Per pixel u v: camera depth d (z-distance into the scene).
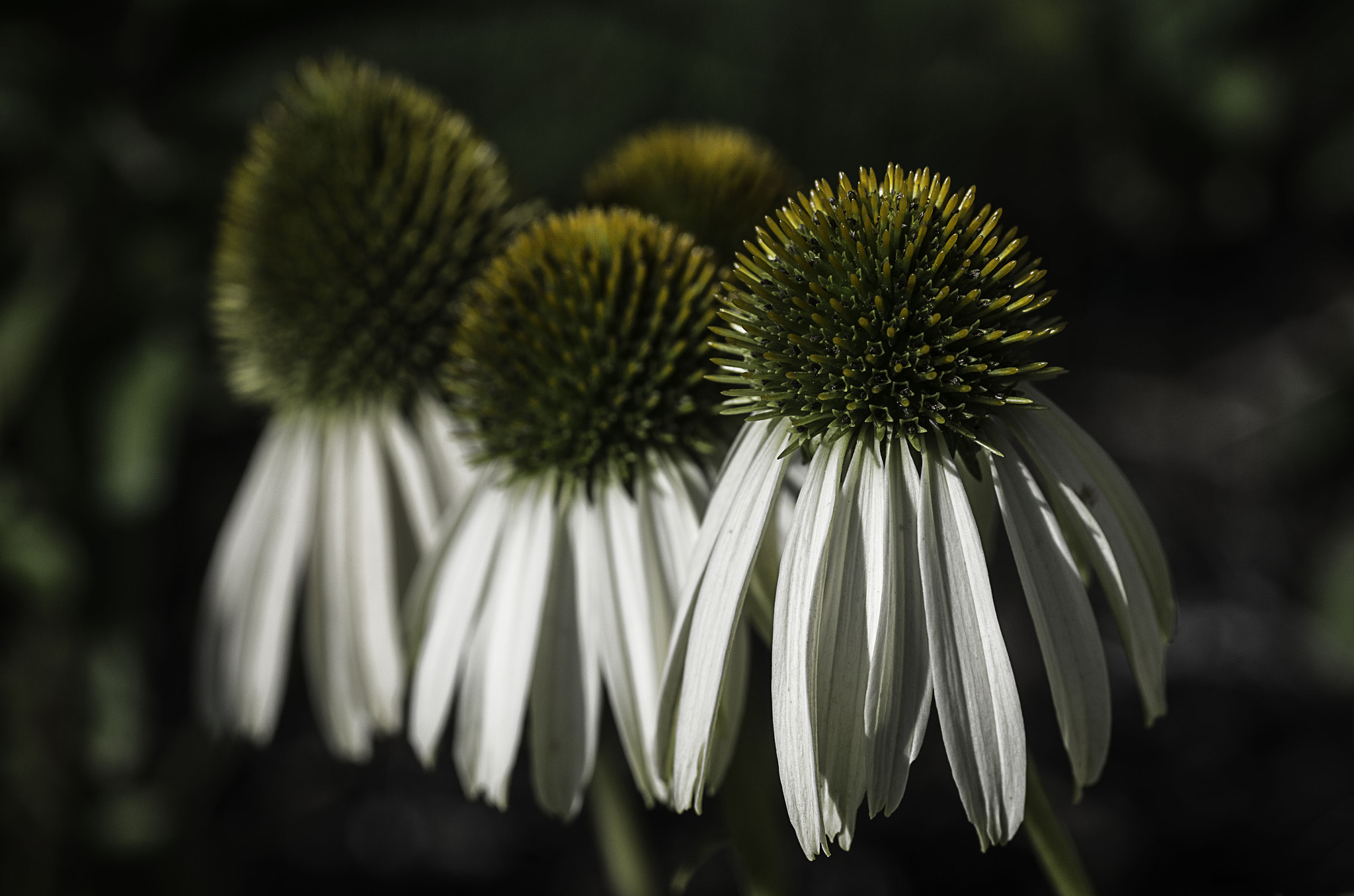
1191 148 0.89
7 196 0.59
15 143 0.57
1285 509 0.75
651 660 0.38
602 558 0.39
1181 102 0.87
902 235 0.36
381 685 0.43
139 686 0.54
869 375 0.36
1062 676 0.35
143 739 0.57
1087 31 0.86
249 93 0.71
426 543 0.43
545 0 0.69
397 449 0.43
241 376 0.46
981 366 0.35
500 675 0.39
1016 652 0.67
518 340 0.39
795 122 0.87
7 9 0.57
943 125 0.89
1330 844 0.56
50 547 0.53
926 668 0.35
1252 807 0.59
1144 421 0.82
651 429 0.38
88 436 0.54
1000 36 0.88
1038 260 0.36
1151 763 0.62
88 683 0.54
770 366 0.36
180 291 0.59
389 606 0.43
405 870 0.63
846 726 0.35
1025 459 0.37
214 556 0.74
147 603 0.63
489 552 0.40
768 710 0.40
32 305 0.55
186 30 0.57
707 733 0.35
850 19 0.86
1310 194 0.88
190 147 0.60
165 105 0.60
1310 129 0.89
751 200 0.41
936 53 0.88
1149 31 0.87
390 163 0.43
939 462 0.35
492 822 0.65
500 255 0.43
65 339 0.55
